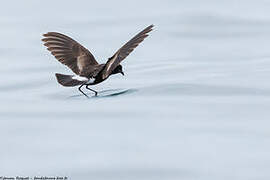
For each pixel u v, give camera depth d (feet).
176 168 32.86
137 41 38.75
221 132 38.86
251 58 67.41
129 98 48.55
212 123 40.81
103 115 43.21
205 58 68.95
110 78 58.29
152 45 78.18
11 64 67.67
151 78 57.52
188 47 76.28
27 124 41.63
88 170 32.89
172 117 42.24
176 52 73.51
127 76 59.26
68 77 43.27
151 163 33.63
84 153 35.47
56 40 45.39
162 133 38.78
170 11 98.48
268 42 76.74
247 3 103.50
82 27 90.27
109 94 50.60
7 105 47.80
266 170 32.27
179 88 51.52
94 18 96.22
